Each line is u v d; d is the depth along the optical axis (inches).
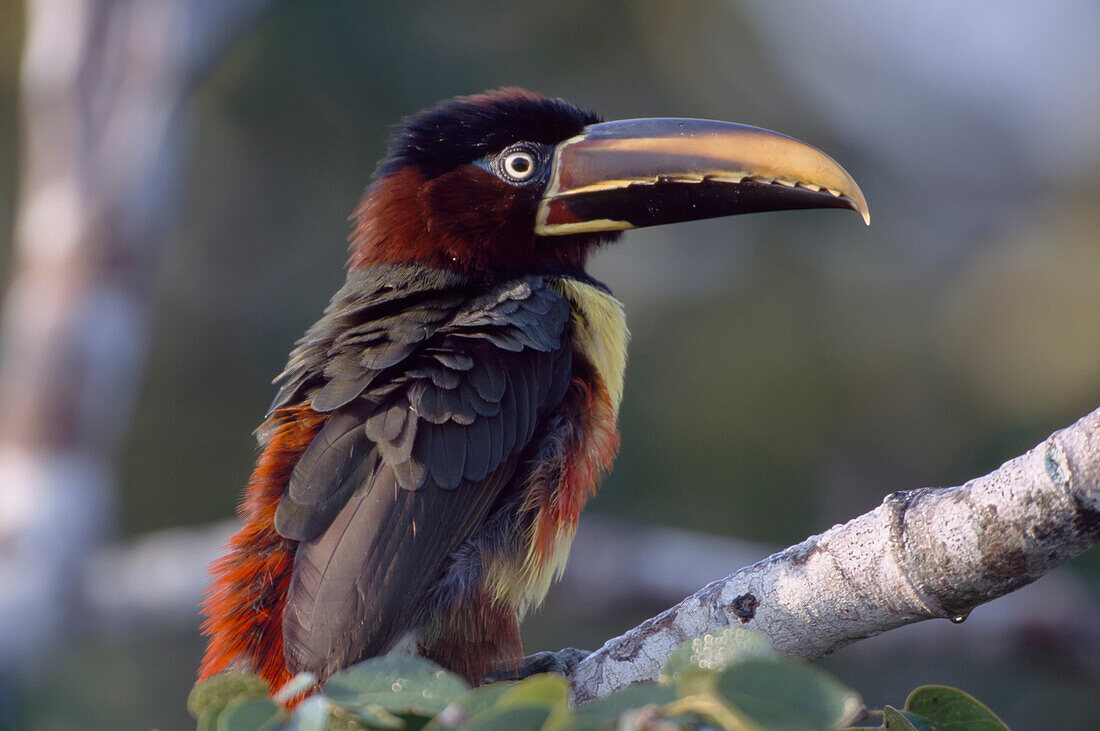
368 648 258.8
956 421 604.1
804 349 605.9
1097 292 622.2
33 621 544.4
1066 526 218.8
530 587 290.8
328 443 277.4
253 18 621.6
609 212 334.0
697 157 329.7
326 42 664.4
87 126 601.3
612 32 689.0
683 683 174.9
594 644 546.6
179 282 669.3
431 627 280.8
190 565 556.4
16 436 577.0
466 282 329.1
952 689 219.1
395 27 666.8
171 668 555.5
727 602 253.0
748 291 622.2
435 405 282.0
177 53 606.2
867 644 518.9
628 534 521.3
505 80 674.8
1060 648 503.2
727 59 714.2
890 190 736.3
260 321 669.3
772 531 567.5
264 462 284.4
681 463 577.3
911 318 622.2
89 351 585.3
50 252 594.9
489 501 284.7
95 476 584.1
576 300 328.5
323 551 265.0
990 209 728.3
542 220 335.6
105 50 603.8
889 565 236.4
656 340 607.2
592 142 337.1
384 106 671.8
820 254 637.9
